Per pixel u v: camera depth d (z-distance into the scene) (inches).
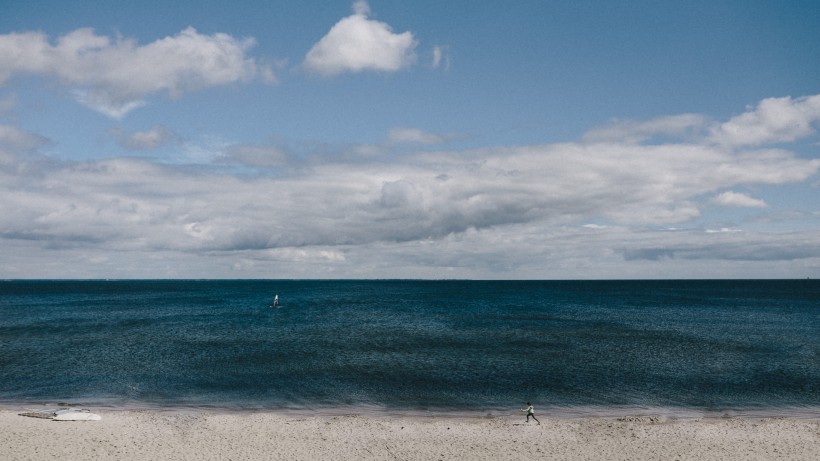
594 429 1136.8
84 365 1814.7
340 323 3203.7
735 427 1150.3
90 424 1119.6
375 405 1344.7
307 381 1587.1
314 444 1027.3
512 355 2015.3
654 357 1982.0
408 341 2380.7
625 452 998.4
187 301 5684.1
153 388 1503.4
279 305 5019.7
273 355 2004.2
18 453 928.3
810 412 1306.6
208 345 2257.6
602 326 3016.7
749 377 1660.9
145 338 2482.8
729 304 5123.0
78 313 3949.3
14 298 6146.7
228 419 1185.4
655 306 4849.9
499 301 5797.2
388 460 950.4
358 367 1780.3
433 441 1055.6
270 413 1266.0
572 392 1481.3
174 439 1037.2
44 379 1609.3
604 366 1814.7
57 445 977.5
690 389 1517.0
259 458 944.9
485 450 1006.4
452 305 5039.4
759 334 2662.4
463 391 1482.5
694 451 1002.1
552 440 1066.7
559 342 2353.6
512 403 1370.6
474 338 2486.5
